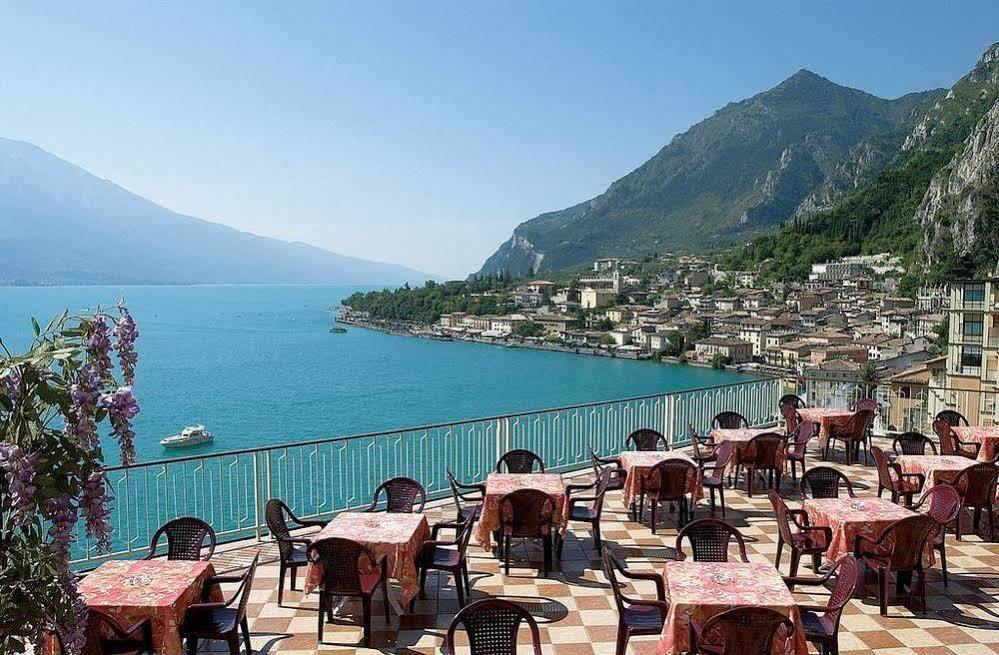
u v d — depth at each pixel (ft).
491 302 603.26
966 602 22.13
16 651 9.74
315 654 19.20
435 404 233.35
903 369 213.87
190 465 111.75
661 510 32.17
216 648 19.57
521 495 24.26
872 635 19.99
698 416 45.68
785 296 508.12
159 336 476.95
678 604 16.33
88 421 9.42
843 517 22.53
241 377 283.38
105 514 9.77
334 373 304.09
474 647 15.14
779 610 16.12
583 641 19.84
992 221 347.97
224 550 27.32
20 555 9.21
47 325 9.83
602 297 593.42
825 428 41.24
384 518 23.17
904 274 439.63
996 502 28.84
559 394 262.47
